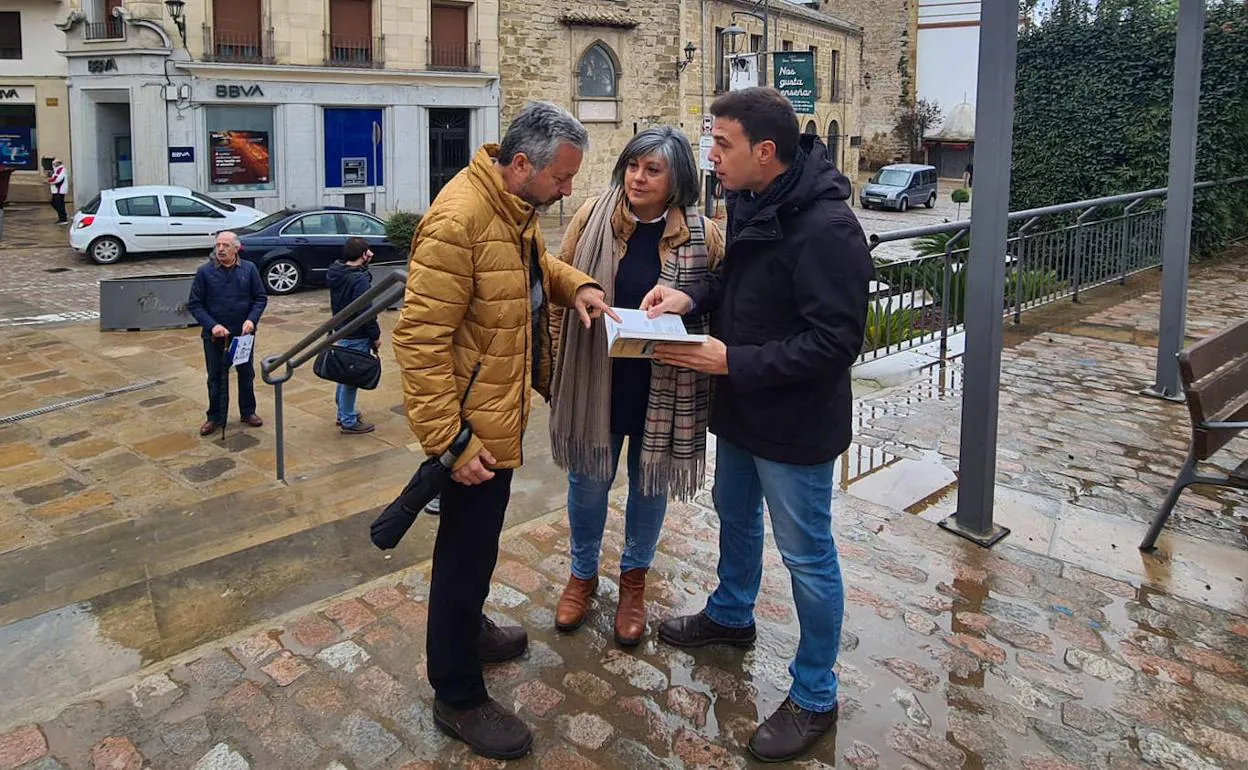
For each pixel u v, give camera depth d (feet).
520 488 15.67
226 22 73.46
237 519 16.12
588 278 9.29
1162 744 8.58
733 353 7.99
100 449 21.36
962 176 158.51
